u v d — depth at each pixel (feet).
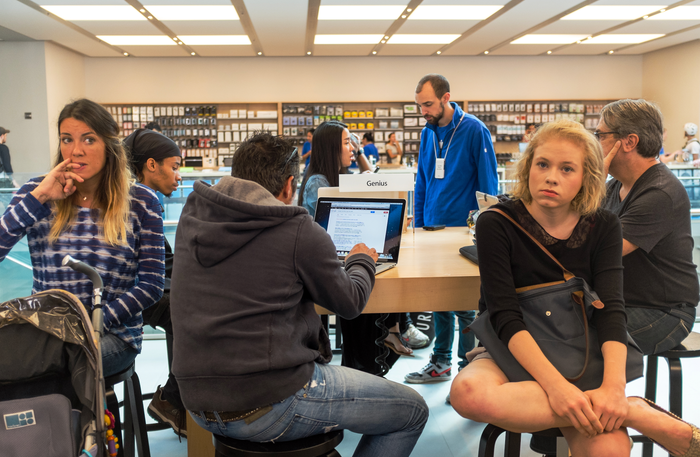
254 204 3.76
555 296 4.19
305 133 36.60
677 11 25.04
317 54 35.53
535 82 37.55
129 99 35.88
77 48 32.37
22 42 30.12
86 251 4.90
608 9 24.52
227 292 3.75
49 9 23.15
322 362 4.38
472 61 37.09
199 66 36.01
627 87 38.14
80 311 3.84
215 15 24.39
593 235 4.26
